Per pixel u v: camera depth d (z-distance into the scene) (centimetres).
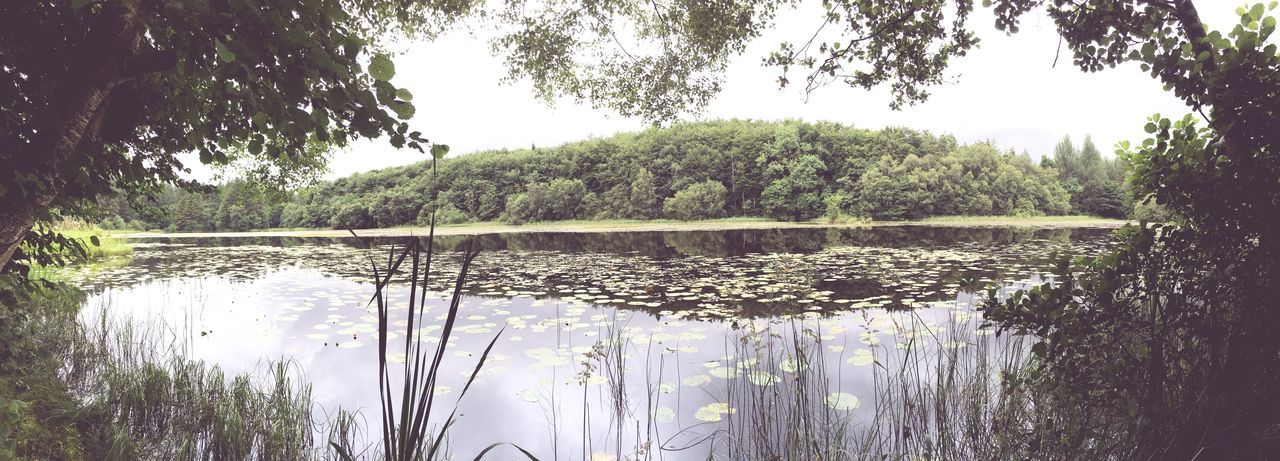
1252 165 175
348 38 119
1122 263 192
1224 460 183
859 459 233
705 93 627
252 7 103
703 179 6488
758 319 537
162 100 174
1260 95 165
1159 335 196
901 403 300
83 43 135
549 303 666
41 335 387
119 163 178
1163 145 195
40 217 147
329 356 431
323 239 3294
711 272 986
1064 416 223
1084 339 204
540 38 596
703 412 296
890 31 318
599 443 263
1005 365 326
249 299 732
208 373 339
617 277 931
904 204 4984
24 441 227
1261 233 179
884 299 641
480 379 363
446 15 547
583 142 7969
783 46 339
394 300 716
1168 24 200
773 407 299
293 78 114
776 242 2034
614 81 659
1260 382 178
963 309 571
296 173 733
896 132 6444
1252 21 167
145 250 2009
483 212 6675
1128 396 201
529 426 286
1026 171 5697
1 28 131
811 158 5791
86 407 282
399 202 6306
